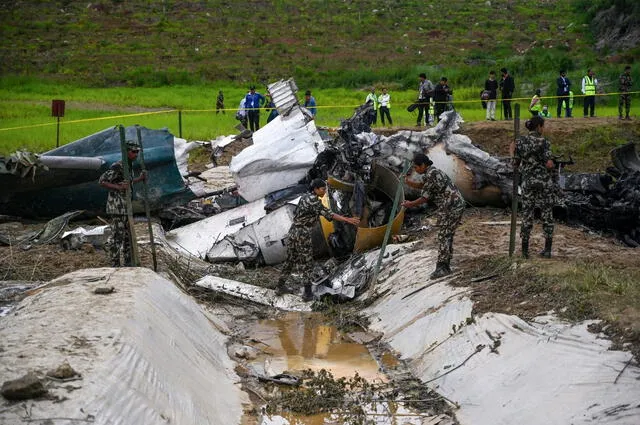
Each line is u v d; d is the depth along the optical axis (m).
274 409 8.27
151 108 37.59
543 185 10.41
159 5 69.06
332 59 56.31
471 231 13.55
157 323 8.49
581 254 11.17
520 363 7.90
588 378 7.08
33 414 5.81
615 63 46.00
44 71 53.41
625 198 13.91
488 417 7.50
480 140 21.67
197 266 13.38
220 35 62.16
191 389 7.60
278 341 10.45
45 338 7.37
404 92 41.88
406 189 15.17
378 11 68.06
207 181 20.05
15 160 14.07
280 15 67.56
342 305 11.84
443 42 59.97
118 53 57.75
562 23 62.84
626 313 7.86
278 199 14.72
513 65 44.47
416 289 10.88
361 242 13.18
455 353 8.87
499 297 9.40
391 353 9.85
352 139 14.84
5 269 11.84
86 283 9.46
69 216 14.06
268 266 13.89
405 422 7.93
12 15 65.50
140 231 14.29
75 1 69.56
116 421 6.04
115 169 11.30
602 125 22.62
